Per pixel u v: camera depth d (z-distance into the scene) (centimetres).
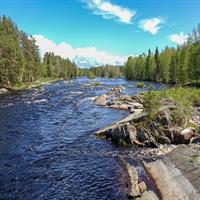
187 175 1451
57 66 16388
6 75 7181
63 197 1422
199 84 6575
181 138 2195
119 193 1433
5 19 8956
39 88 8019
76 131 2767
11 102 4850
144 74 12812
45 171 1755
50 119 3384
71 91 7119
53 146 2281
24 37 9662
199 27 8269
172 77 9288
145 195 1341
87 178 1644
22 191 1492
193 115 2727
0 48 7056
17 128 2914
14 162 1920
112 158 1970
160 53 12175
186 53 8031
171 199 1291
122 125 2333
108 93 5991
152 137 2234
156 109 2400
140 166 1770
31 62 9925
